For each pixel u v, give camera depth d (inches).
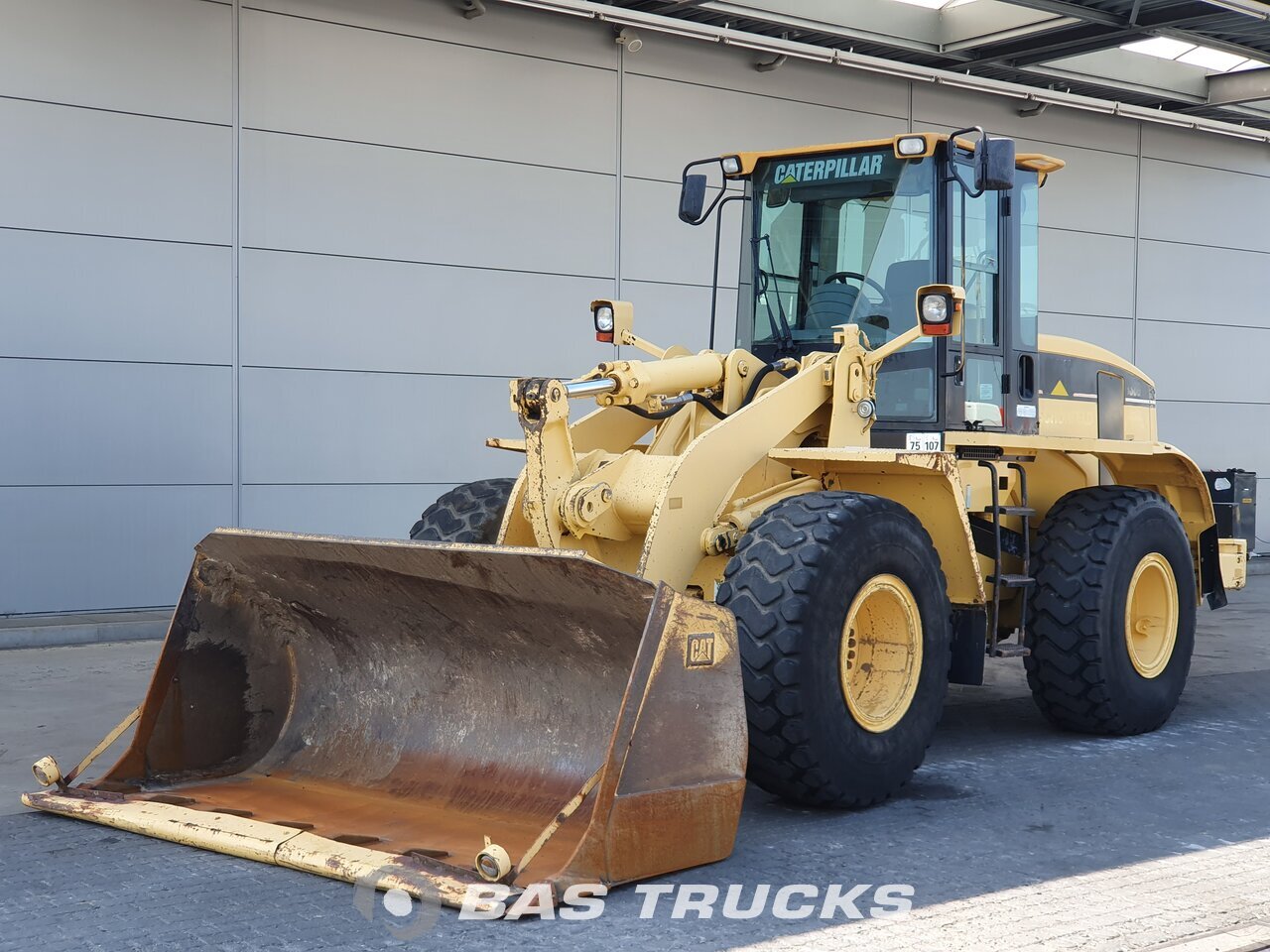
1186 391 567.5
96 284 345.7
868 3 442.6
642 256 425.1
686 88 430.6
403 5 382.3
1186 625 249.9
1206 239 570.6
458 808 166.9
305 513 373.4
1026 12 432.8
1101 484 275.7
